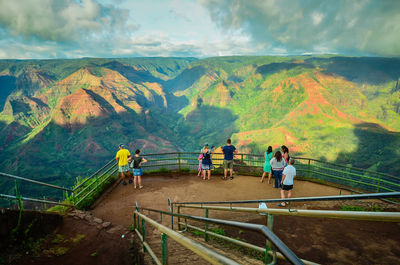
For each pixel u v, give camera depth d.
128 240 5.44
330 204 7.73
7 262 3.93
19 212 4.39
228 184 10.31
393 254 4.74
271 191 9.38
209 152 10.70
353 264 4.47
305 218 6.59
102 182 9.58
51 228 5.42
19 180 4.71
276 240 1.32
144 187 10.17
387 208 7.23
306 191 9.20
